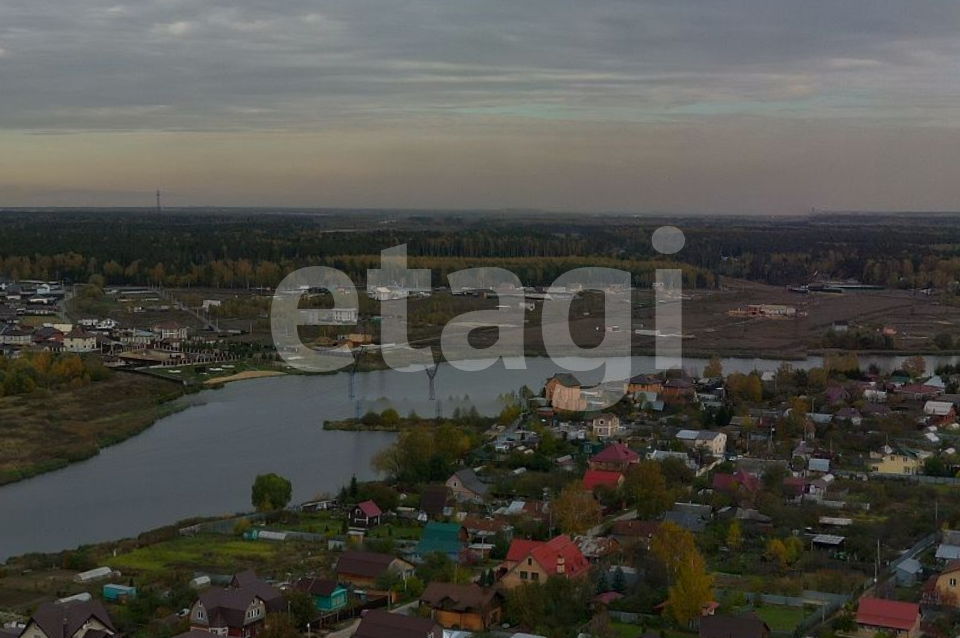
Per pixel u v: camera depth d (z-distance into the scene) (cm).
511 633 8956
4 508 13438
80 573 10544
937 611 9512
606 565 10544
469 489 13525
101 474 15238
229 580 10225
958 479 14438
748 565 10812
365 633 8388
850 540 11469
